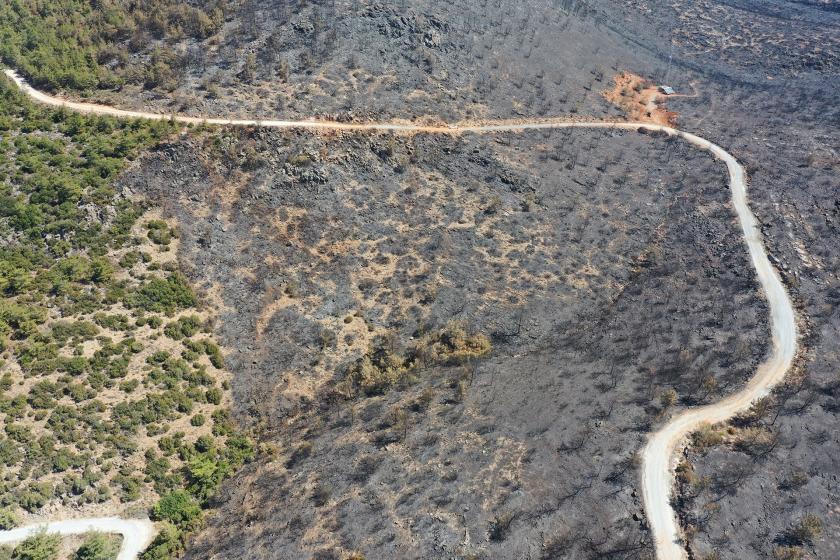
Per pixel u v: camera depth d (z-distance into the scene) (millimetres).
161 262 61500
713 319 64000
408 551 40156
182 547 42125
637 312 66062
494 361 59594
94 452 46000
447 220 74812
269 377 57406
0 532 40188
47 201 60688
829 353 59281
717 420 50750
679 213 82375
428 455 46969
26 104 70188
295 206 70875
